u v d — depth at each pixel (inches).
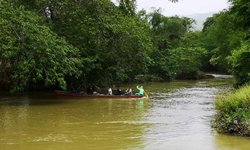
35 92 1510.8
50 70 1173.1
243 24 542.3
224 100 776.3
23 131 764.0
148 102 1246.3
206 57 3314.5
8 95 1398.9
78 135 727.7
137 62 1557.6
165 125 826.2
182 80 2444.6
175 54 2488.9
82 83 1491.1
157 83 2145.7
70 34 1395.2
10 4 1202.0
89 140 683.4
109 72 1540.4
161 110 1058.7
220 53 2225.6
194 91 1646.2
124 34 1464.1
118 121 880.3
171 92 1600.6
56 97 1363.2
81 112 1018.7
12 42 1113.4
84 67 1405.0
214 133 727.1
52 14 1418.6
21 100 1268.5
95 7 1397.6
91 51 1441.9
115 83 1647.4
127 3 851.4
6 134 735.1
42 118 918.4
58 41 1203.2
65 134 737.6
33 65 1160.2
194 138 687.7
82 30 1379.2
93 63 1439.5
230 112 728.3
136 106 1145.4
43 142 669.3
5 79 1451.8
